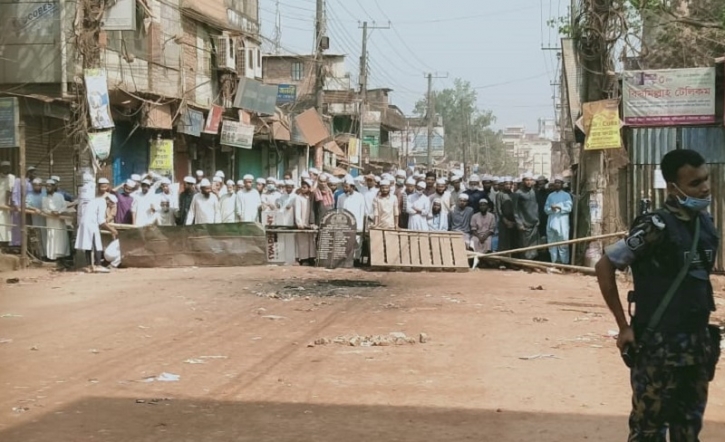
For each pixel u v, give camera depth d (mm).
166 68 25859
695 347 4176
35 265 17344
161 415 6188
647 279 4254
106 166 23281
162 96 24203
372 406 6469
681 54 21297
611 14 16562
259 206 20109
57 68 20953
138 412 6266
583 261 17594
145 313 11055
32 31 21062
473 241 18812
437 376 7500
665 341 4168
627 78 17250
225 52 30094
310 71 52188
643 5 19219
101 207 17125
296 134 37188
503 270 18000
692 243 4195
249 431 5789
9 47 21109
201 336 9430
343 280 15414
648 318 4219
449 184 20156
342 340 9094
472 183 19797
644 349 4227
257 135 33625
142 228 17844
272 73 52719
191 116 26828
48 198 18031
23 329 9812
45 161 21266
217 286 14203
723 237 17172
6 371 7617
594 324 10438
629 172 17703
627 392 6953
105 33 21094
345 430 5816
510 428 5887
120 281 14945
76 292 13281
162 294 13062
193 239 17906
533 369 7816
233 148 32562
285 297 12828
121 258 17828
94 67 16812
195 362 8023
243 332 9703
